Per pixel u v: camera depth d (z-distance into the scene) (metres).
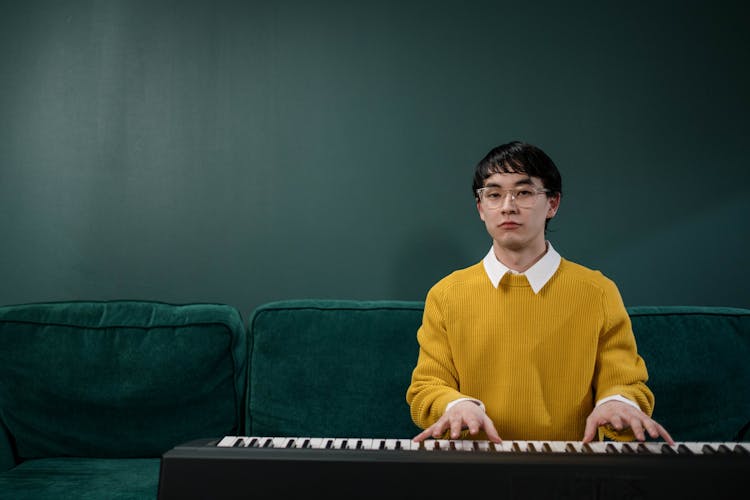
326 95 2.05
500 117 2.05
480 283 1.22
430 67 2.05
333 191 2.04
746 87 2.05
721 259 2.03
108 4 2.05
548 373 1.16
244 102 2.05
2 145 2.01
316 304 1.63
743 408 1.52
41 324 1.55
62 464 1.46
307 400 1.53
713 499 0.74
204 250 2.03
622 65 2.05
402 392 1.53
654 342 1.55
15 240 2.00
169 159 2.04
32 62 2.03
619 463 0.76
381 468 0.76
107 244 2.02
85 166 2.02
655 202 2.04
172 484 0.76
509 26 2.06
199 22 2.06
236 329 1.61
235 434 1.58
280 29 2.06
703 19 2.06
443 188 2.04
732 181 2.04
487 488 0.75
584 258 2.03
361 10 2.06
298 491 0.76
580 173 2.04
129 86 2.04
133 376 1.53
